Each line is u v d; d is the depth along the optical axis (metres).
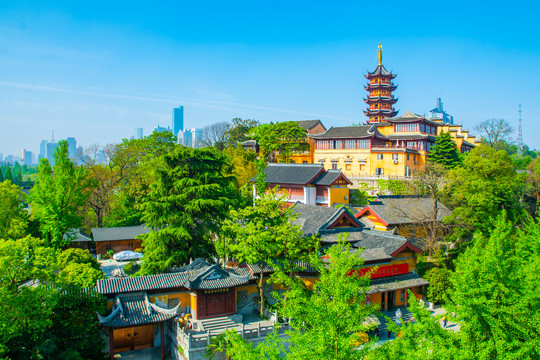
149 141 79.62
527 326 17.38
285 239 34.78
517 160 102.44
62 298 29.67
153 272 40.41
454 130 98.94
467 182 53.19
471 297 18.09
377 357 18.25
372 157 84.25
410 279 41.44
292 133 89.62
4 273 25.36
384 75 106.88
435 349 17.80
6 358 23.23
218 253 44.31
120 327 29.92
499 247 19.17
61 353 26.44
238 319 35.78
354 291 18.88
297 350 17.44
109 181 74.19
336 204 61.88
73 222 50.38
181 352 30.97
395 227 49.19
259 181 70.06
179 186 41.41
